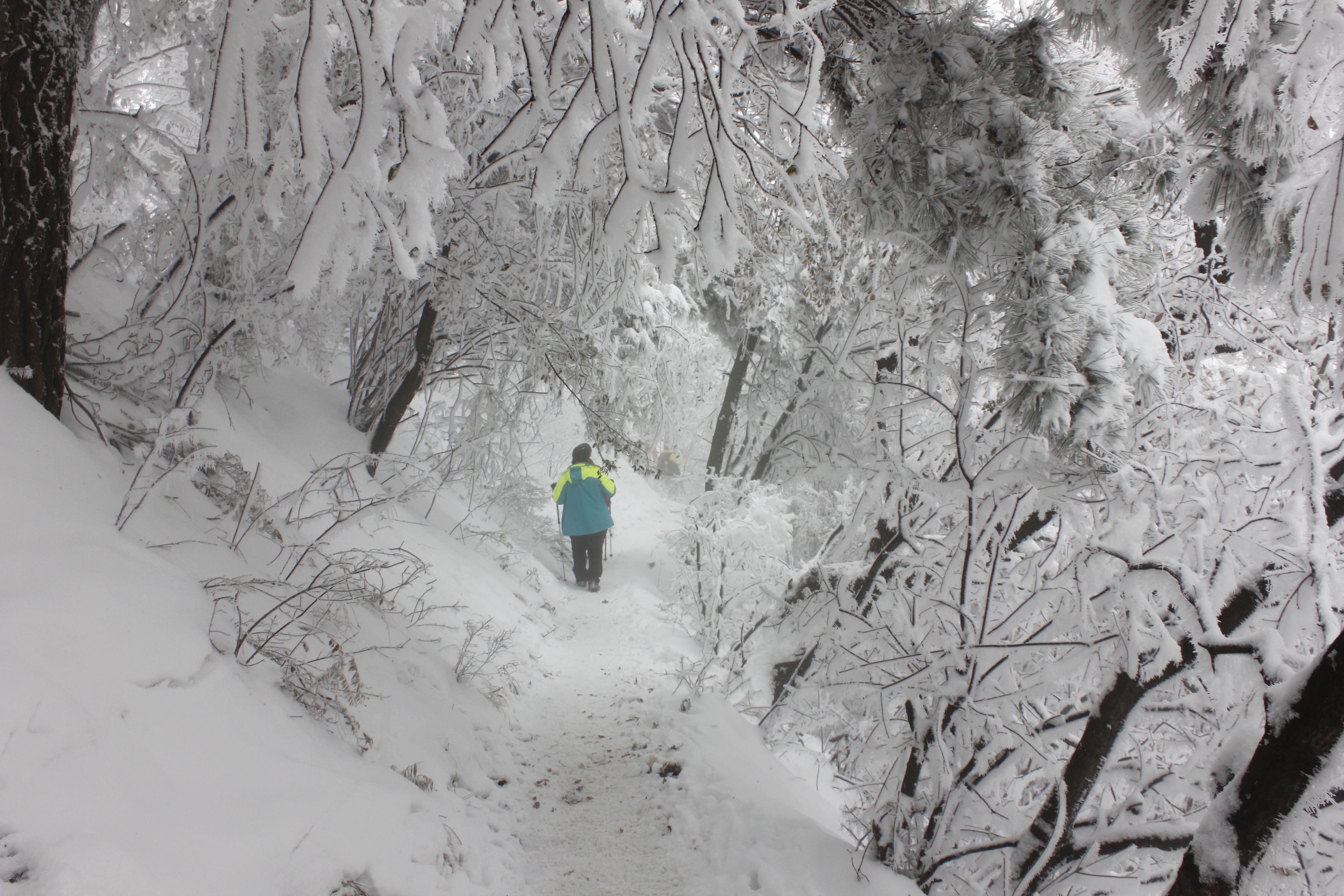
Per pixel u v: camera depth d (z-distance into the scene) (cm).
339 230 168
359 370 637
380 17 170
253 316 406
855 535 464
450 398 803
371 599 354
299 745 229
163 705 192
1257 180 271
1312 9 179
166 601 221
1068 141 316
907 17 335
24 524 206
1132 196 338
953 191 315
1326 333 396
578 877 282
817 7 235
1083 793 301
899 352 429
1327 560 287
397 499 379
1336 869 284
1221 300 406
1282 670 231
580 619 661
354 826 211
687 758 374
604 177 409
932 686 319
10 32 238
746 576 564
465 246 505
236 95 166
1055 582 321
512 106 429
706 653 540
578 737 407
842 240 464
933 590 378
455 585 528
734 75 210
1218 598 302
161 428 257
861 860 298
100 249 402
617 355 644
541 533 865
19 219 247
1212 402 400
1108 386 285
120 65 376
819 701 430
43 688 166
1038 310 294
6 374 254
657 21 193
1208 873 218
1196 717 346
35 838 142
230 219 389
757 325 645
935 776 317
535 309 523
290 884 180
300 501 374
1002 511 343
